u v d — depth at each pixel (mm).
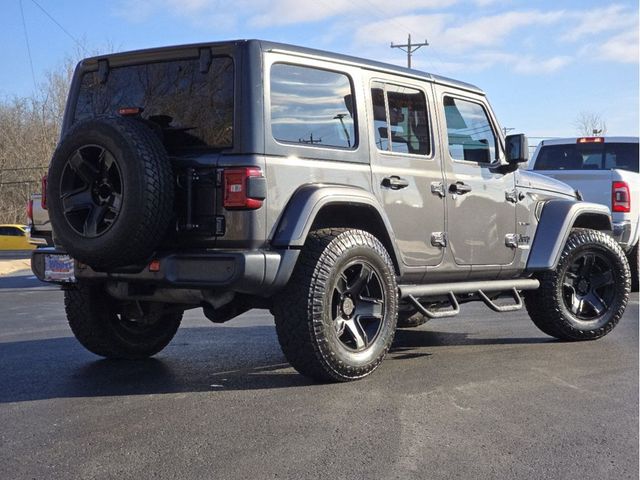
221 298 5195
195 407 4836
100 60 5938
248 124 5105
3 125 57781
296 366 5297
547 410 4805
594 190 11156
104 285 5691
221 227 5090
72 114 6125
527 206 7246
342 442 4145
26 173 56656
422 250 6191
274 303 5254
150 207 4938
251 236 5020
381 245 5645
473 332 7934
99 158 5121
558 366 6105
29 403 4965
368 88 5902
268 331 8102
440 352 6727
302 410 4750
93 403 4953
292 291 5176
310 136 5438
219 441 4152
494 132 7125
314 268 5180
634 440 4250
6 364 6281
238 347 7082
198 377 5727
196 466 3777
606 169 11883
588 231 7465
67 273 5676
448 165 6473
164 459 3875
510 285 6895
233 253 4926
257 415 4645
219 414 4672
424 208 6199
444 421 4547
